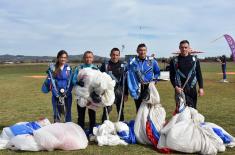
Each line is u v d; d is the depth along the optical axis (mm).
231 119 9570
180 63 7316
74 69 7672
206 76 29375
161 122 7133
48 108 12281
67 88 7574
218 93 16312
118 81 7852
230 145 6719
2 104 13414
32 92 18219
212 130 6617
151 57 7707
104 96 7352
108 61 7938
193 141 6367
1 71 53375
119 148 6738
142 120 7156
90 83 7277
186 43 7270
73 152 6449
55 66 7684
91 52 7715
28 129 6930
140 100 7703
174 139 6406
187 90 7285
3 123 9461
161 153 6422
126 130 7219
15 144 6574
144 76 7559
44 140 6500
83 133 6969
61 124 6910
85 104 7352
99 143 6922
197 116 6965
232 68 50094
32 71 51969
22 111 11594
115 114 10641
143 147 6828
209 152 6258
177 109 7184
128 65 7703
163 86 20703
